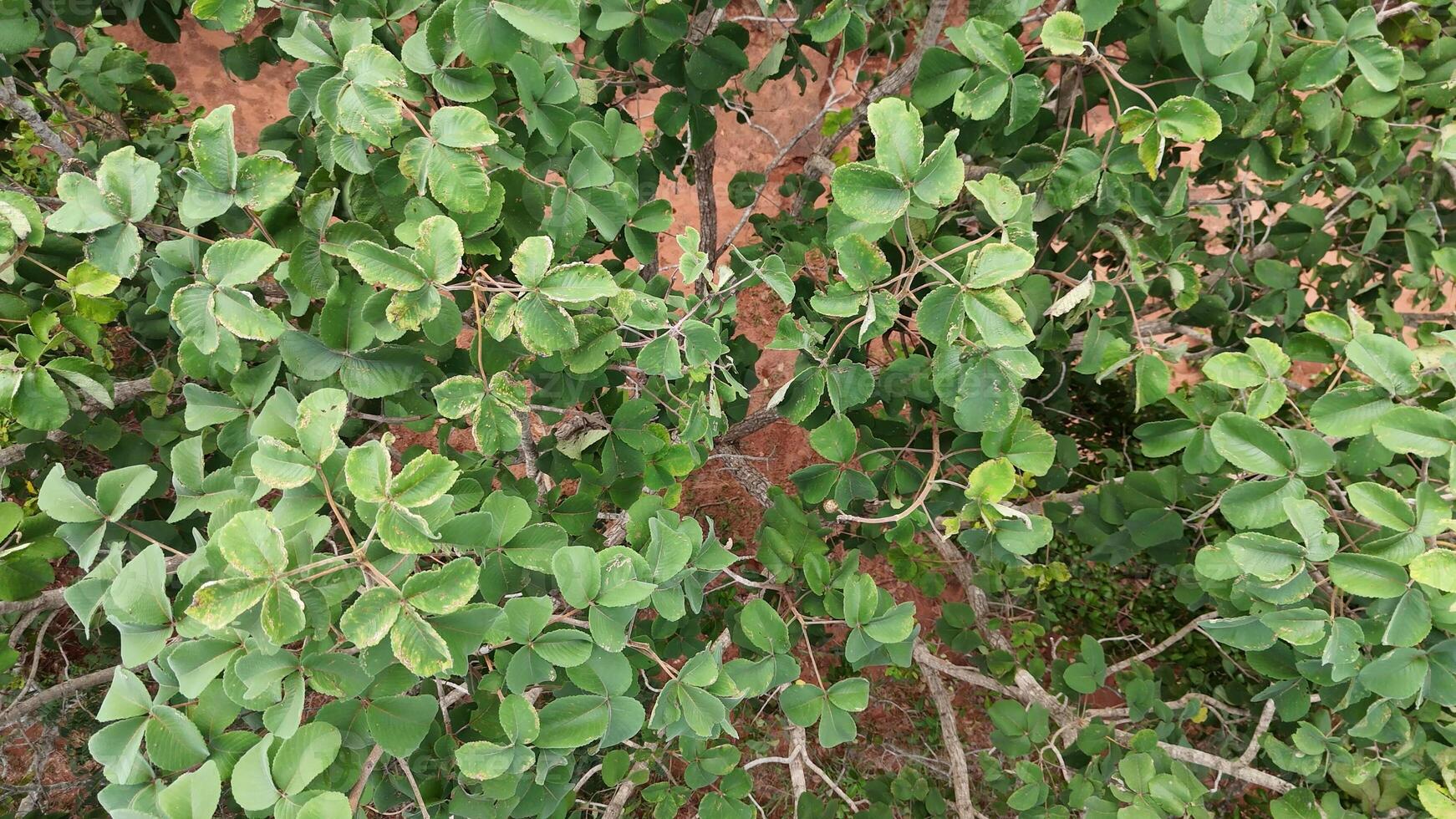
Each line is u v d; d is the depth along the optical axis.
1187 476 2.61
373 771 1.58
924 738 5.70
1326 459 1.64
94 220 1.38
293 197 1.56
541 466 2.50
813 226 3.33
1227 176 3.27
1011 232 1.65
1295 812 2.16
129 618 1.19
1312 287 3.45
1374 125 2.42
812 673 4.82
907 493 2.47
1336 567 1.51
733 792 2.24
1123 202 2.12
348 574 1.25
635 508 1.72
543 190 1.79
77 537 1.41
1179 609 6.03
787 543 2.29
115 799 1.21
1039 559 6.11
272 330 1.42
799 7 2.52
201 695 1.25
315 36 1.49
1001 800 4.61
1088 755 2.98
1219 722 4.10
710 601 3.47
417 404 1.90
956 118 2.25
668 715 1.49
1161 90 2.09
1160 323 3.42
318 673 1.22
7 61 2.38
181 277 1.56
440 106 1.65
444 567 1.18
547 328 1.50
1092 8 1.83
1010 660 3.52
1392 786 2.14
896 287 2.21
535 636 1.38
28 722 3.15
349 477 1.14
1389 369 1.59
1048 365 3.21
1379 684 1.60
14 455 2.33
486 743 1.34
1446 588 1.35
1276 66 2.18
